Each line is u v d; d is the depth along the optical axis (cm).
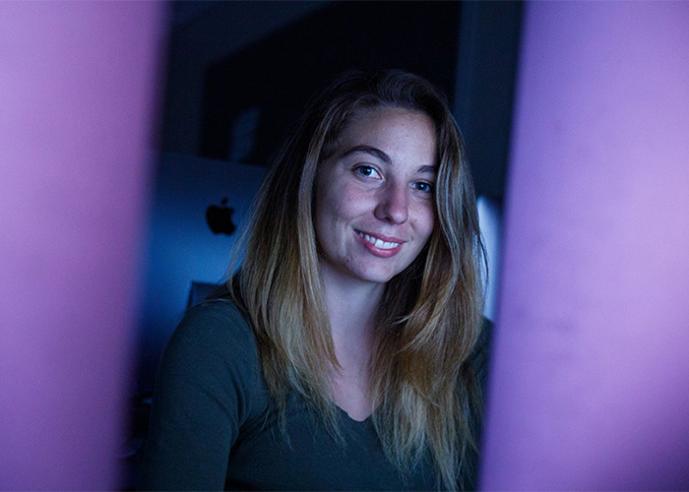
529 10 163
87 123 150
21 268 146
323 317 112
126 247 159
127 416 169
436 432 118
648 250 155
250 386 107
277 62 419
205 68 473
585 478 157
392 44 341
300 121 119
